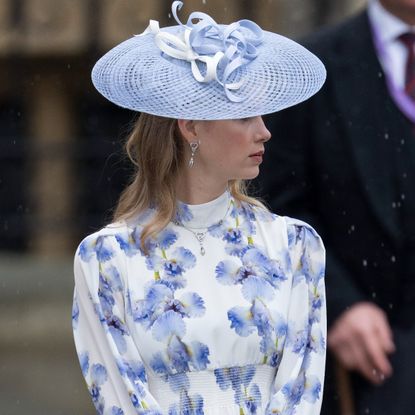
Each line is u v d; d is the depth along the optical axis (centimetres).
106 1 2603
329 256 1316
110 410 994
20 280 2750
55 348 2561
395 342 1292
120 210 1019
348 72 1312
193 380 984
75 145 2847
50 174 2873
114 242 998
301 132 1309
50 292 2714
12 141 2858
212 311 985
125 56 1000
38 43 2656
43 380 2412
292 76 984
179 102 967
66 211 2880
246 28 998
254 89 973
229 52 967
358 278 1307
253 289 994
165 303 987
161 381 988
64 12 2641
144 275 994
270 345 992
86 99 2830
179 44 980
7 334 2600
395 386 1277
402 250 1294
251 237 1015
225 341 983
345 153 1298
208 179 1005
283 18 2470
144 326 984
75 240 2905
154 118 1007
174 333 979
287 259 1013
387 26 1311
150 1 2564
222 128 989
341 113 1303
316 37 1334
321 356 1018
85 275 996
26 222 2880
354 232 1303
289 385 998
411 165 1290
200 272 996
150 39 1014
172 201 1003
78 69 2733
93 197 2872
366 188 1292
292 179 1314
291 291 1017
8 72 2761
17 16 2664
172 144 1003
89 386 1003
